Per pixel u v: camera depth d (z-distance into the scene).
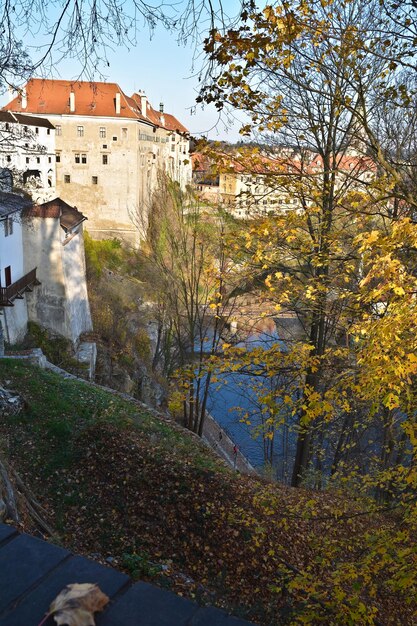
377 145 6.36
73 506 10.95
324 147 11.20
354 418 13.18
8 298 25.02
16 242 27.86
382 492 12.10
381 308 7.73
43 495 11.07
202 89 5.63
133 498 11.33
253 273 9.63
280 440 28.34
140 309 42.56
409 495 7.19
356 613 5.30
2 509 7.94
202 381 28.09
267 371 7.30
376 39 6.22
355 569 5.73
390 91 7.48
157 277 30.62
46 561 1.39
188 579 9.41
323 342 12.38
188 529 10.66
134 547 10.00
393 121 10.34
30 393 15.45
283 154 10.80
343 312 8.59
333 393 6.31
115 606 1.24
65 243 30.47
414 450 5.54
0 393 13.87
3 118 44.62
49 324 30.80
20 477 11.35
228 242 9.02
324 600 6.70
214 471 12.62
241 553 10.19
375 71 9.12
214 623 1.20
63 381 17.97
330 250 8.81
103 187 56.06
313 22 5.93
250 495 11.99
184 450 13.93
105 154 55.62
